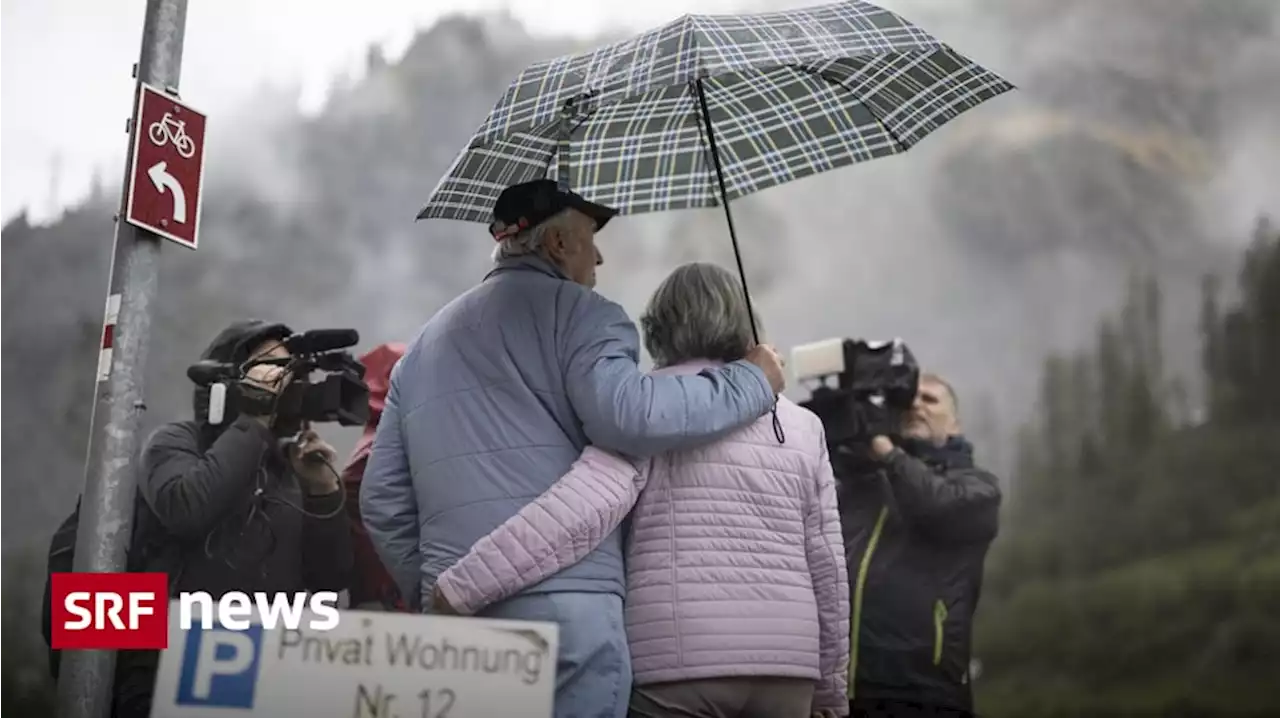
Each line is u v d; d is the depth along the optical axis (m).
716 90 2.86
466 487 2.19
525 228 2.42
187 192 2.64
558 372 2.25
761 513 2.26
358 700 1.73
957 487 5.60
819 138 2.86
